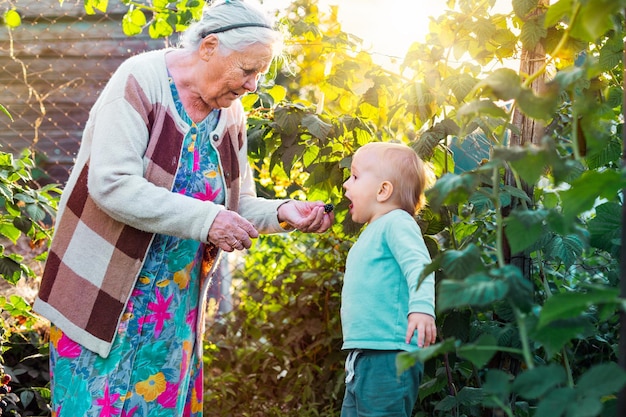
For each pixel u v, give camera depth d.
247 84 2.14
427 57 2.55
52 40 4.88
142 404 2.18
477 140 2.86
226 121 2.30
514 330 2.38
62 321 2.12
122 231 2.10
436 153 2.69
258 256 3.77
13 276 2.97
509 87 1.32
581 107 1.32
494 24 2.51
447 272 1.33
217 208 2.05
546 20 1.37
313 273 3.49
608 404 1.51
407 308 2.20
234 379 3.54
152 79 2.12
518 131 2.36
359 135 2.81
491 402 1.25
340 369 3.44
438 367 2.72
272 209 2.45
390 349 2.17
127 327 2.12
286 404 3.57
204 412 3.52
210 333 3.69
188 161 2.19
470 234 2.80
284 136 2.75
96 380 2.10
